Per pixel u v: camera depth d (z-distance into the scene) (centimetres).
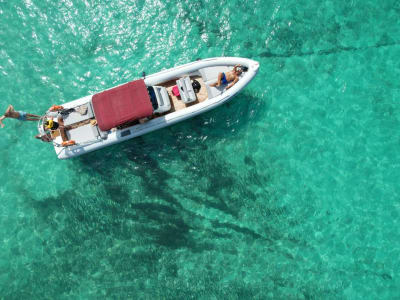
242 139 1082
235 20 1092
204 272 1067
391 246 1052
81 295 1073
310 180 1076
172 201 1084
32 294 1073
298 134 1080
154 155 1080
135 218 1082
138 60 1088
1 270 1073
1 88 1081
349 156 1072
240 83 978
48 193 1081
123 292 1070
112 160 1078
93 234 1081
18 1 1099
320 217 1070
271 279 1063
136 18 1103
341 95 1080
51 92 1083
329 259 1062
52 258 1080
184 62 1085
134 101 910
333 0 1090
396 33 1082
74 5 1101
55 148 999
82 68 1088
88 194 1082
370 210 1063
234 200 1081
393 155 1067
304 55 1084
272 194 1080
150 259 1074
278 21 1091
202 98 1012
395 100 1076
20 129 1077
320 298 1052
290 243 1071
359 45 1085
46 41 1097
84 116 966
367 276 1051
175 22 1098
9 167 1078
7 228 1077
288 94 1080
